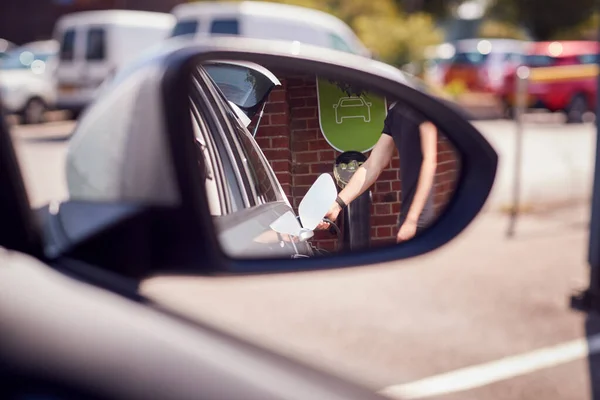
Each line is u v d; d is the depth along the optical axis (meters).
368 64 2.13
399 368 5.23
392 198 2.10
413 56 28.80
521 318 6.16
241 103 2.14
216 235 1.43
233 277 1.55
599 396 4.85
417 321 6.08
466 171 2.16
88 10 28.23
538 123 21.22
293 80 2.05
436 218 2.12
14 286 1.13
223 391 1.06
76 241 1.26
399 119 2.09
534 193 11.16
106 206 1.33
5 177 1.25
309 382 1.17
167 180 1.39
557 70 21.27
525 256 7.90
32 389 1.00
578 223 9.46
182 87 1.51
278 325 5.91
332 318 6.10
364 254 1.91
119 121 1.45
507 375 5.12
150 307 1.18
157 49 1.62
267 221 1.98
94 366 1.03
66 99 16.44
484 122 21.25
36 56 19.36
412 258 2.08
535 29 44.41
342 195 2.08
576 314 6.23
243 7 13.16
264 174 2.09
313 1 28.11
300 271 1.68
